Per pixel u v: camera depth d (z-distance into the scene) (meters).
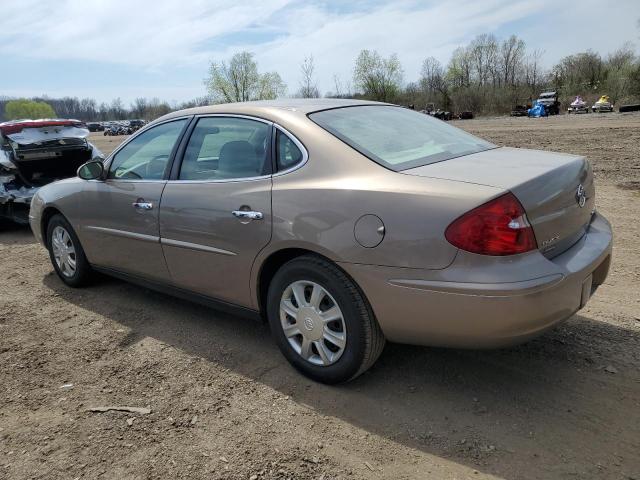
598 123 24.31
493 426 2.71
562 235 2.79
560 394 2.95
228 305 3.60
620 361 3.23
